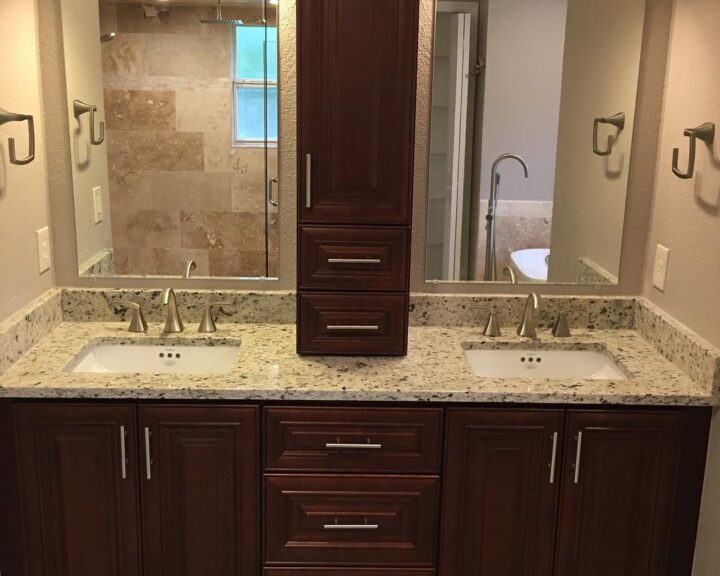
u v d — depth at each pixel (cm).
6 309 214
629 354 233
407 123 212
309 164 213
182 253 250
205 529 216
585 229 249
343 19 206
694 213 216
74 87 237
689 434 211
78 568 218
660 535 218
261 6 234
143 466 211
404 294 223
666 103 236
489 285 252
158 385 205
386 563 220
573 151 244
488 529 217
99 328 245
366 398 206
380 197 216
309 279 221
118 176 244
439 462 213
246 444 211
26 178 225
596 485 214
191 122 240
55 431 208
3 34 208
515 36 237
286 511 216
